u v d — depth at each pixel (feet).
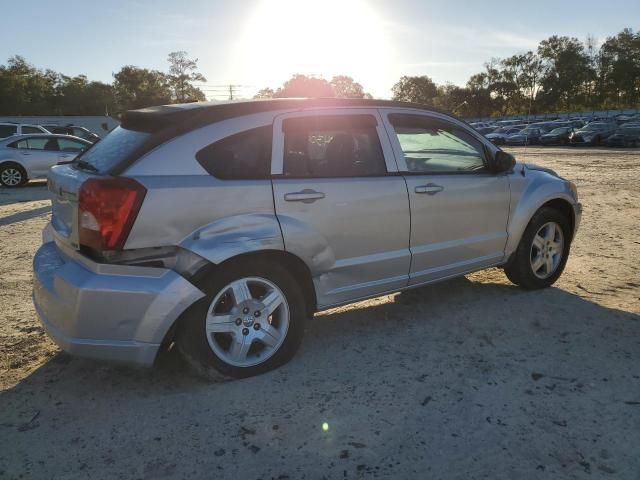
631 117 178.29
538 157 86.79
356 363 12.21
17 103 295.28
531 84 370.94
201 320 10.78
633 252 21.53
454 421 9.89
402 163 13.53
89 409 10.52
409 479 8.41
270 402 10.60
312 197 11.82
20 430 9.84
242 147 11.38
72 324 10.19
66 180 11.14
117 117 13.02
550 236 16.74
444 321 14.53
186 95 314.35
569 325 14.08
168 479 8.50
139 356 10.41
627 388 10.92
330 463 8.80
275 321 11.94
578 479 8.34
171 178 10.55
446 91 399.85
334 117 12.64
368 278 13.06
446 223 14.16
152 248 10.35
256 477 8.51
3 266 20.71
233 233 10.92
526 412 10.14
